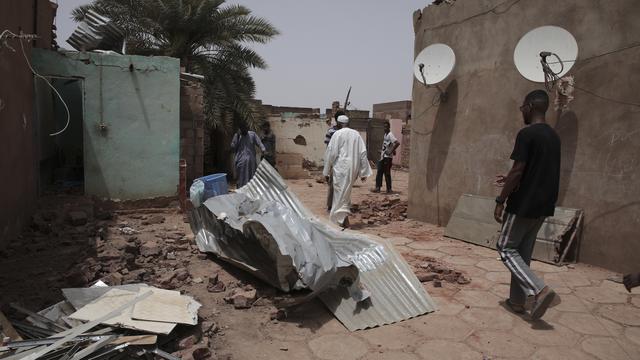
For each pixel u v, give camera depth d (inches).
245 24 642.2
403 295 155.8
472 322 143.9
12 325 117.0
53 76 281.0
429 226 290.7
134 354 108.7
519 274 141.3
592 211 210.2
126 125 301.3
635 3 191.6
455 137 276.8
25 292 147.5
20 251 190.5
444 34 282.8
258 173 216.8
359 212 337.1
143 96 302.8
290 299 143.7
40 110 303.4
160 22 612.1
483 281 183.2
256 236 161.9
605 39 201.9
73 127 404.2
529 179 141.6
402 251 229.1
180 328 129.0
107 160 299.3
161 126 308.8
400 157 916.0
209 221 210.7
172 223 274.8
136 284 145.6
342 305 147.7
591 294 172.1
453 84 277.1
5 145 195.2
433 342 130.3
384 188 529.7
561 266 209.3
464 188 271.9
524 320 146.0
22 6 237.0
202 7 601.3
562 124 219.8
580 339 133.8
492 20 251.9
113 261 177.8
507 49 244.5
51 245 199.0
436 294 167.5
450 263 208.8
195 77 382.3
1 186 188.7
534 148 140.4
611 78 200.5
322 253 148.0
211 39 633.6
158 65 304.0
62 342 106.1
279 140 762.8
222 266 189.9
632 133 194.5
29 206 243.0
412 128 309.9
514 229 145.4
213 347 124.0
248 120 638.5
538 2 228.2
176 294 139.2
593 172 209.2
